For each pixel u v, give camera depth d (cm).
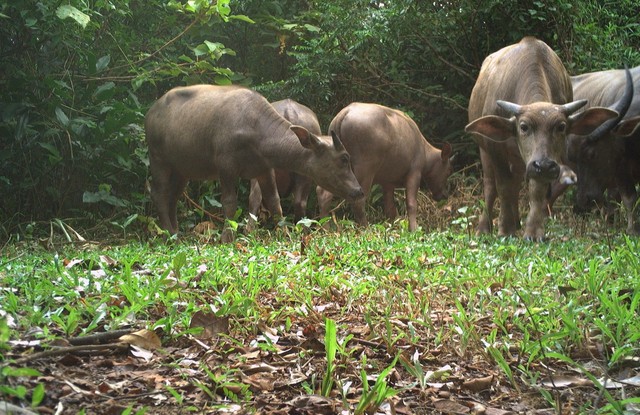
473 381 325
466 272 526
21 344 315
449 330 387
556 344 364
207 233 859
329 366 304
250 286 456
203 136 893
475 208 1096
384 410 292
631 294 427
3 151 959
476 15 1251
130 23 1180
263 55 1361
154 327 359
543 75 819
